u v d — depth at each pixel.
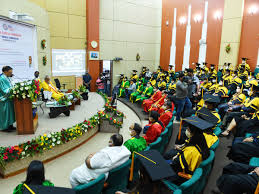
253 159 3.21
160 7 15.26
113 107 7.91
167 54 15.13
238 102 6.36
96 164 2.67
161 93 8.81
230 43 11.38
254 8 10.46
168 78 12.27
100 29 13.09
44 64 10.31
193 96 8.75
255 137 3.72
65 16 11.66
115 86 13.49
